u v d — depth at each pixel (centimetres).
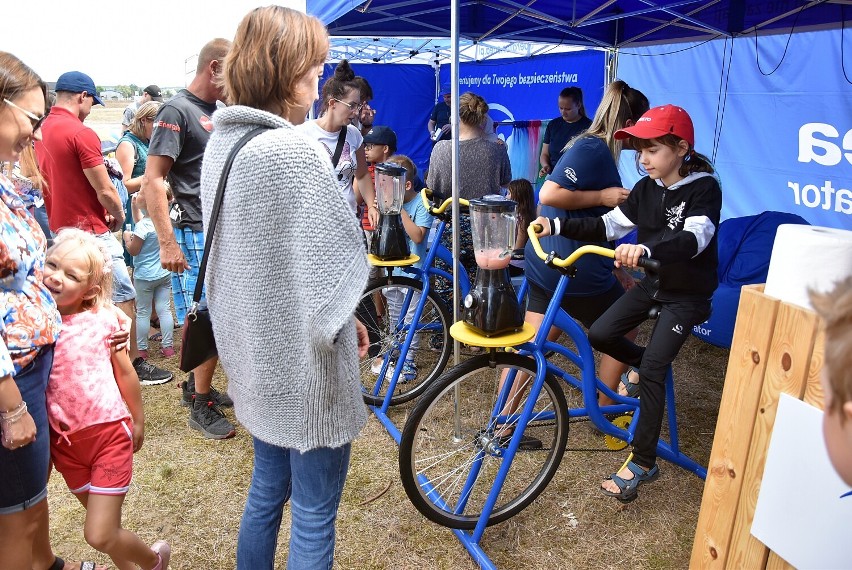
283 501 178
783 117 506
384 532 262
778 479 149
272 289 144
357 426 158
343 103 340
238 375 158
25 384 164
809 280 143
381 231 341
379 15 493
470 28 555
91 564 215
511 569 241
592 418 270
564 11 494
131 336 405
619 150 302
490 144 398
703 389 400
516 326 231
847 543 135
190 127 313
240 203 142
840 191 470
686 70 586
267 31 147
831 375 86
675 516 272
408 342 354
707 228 235
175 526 267
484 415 349
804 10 459
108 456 192
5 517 168
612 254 219
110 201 365
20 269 161
